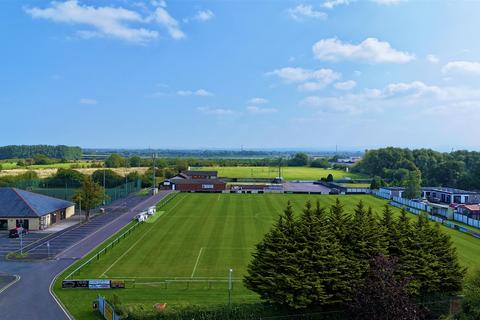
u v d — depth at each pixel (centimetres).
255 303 4488
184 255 7112
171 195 16075
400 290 3809
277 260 4269
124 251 7388
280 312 4338
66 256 7050
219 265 6544
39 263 6631
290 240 4356
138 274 6069
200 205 13150
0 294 5222
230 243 7962
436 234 4853
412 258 4606
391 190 16025
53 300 5025
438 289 4628
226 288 5450
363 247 4506
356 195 16688
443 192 15700
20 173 19675
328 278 4200
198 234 8762
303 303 4075
